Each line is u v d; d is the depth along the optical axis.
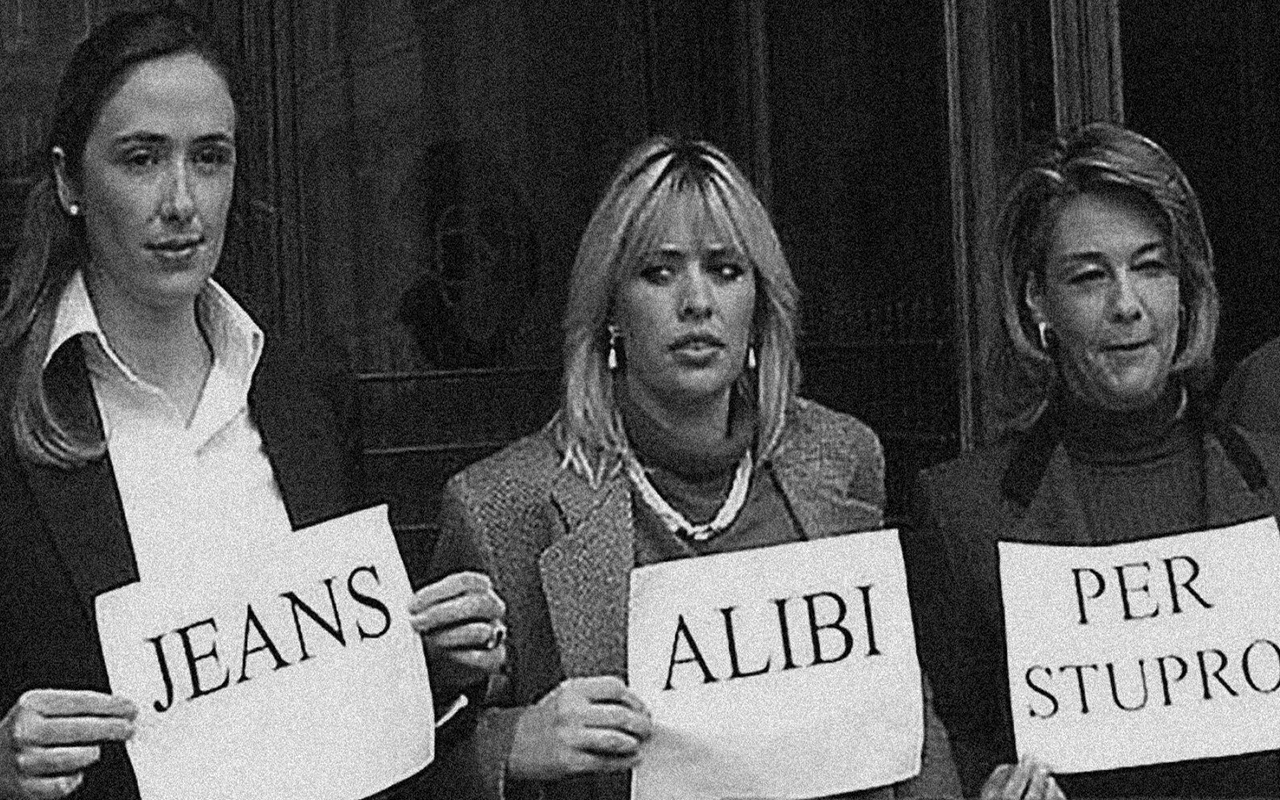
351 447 2.54
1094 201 2.43
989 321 2.67
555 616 2.39
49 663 2.25
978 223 4.35
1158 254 2.42
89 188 2.28
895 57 4.67
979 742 2.53
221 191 2.32
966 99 4.36
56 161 2.33
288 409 2.46
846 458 2.52
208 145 2.30
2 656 2.28
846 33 4.80
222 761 2.20
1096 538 2.52
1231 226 4.35
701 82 5.23
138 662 2.19
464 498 2.45
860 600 2.36
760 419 2.47
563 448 2.46
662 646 2.33
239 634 2.23
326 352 3.10
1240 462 2.53
